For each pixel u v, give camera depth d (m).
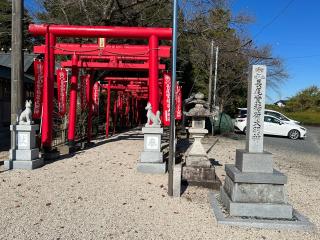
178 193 6.87
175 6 6.97
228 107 34.75
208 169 8.07
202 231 5.10
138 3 17.83
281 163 12.35
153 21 19.23
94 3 17.50
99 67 13.38
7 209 5.70
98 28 10.20
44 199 6.33
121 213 5.75
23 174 8.31
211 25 20.12
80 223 5.21
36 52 10.89
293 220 5.46
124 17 18.50
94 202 6.29
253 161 5.57
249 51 30.62
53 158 10.52
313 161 13.39
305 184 8.86
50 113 10.50
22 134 9.06
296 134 24.39
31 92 20.03
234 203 5.53
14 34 9.94
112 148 13.65
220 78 30.14
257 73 5.67
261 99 5.68
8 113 17.86
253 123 5.68
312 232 5.20
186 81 29.61
